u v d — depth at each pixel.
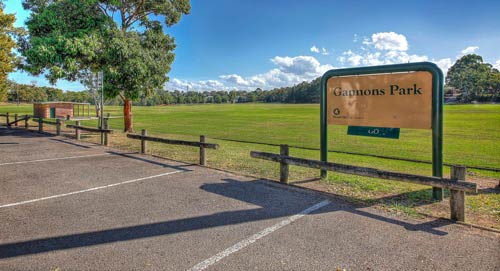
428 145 12.54
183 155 9.34
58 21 12.33
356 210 4.59
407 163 8.72
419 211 4.53
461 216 4.10
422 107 5.32
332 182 6.20
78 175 6.76
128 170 7.25
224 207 4.73
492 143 13.00
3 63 20.95
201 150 7.76
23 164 7.88
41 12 12.77
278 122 26.98
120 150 10.14
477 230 3.85
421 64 5.22
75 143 11.73
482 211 4.53
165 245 3.50
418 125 5.38
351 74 6.02
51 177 6.59
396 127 5.62
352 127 6.14
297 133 17.94
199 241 3.60
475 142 13.32
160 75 14.54
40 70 12.88
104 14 13.42
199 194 5.39
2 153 9.50
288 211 4.56
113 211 4.57
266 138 15.40
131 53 12.77
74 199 5.13
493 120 26.84
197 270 2.98
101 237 3.70
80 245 3.50
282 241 3.59
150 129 20.08
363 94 5.97
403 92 5.50
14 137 13.51
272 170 7.35
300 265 3.07
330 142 13.58
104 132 11.23
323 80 6.40
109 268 3.02
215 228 3.96
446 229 3.89
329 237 3.69
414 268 3.00
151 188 5.77
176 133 17.53
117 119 29.98
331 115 6.38
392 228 3.94
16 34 21.31
